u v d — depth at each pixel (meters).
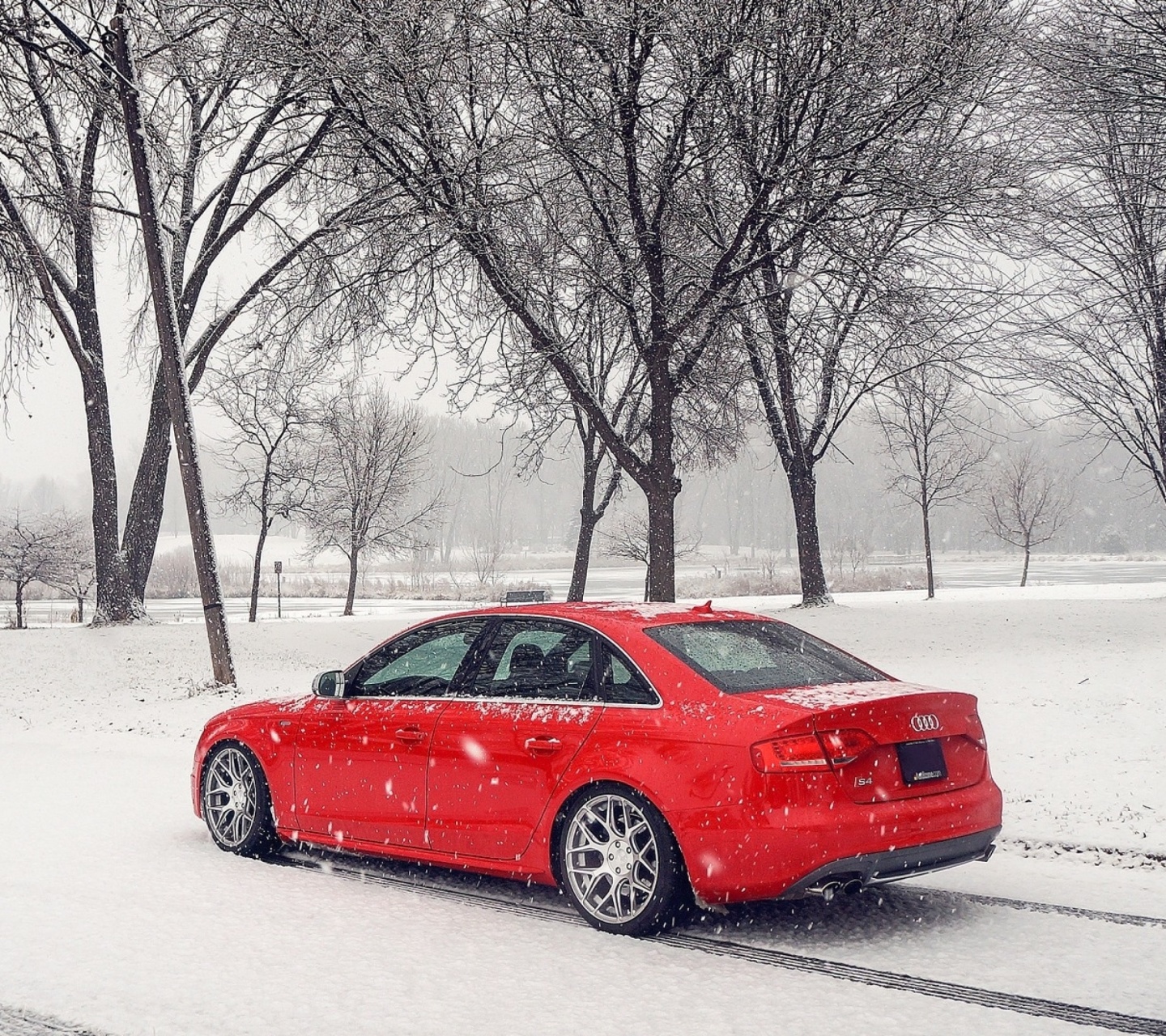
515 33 15.33
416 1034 4.01
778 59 15.59
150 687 19.91
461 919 5.59
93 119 22.03
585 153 16.72
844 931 5.38
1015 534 46.88
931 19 15.67
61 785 10.05
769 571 51.69
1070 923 5.50
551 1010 4.26
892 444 37.50
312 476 39.25
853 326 17.16
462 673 6.28
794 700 5.17
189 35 17.00
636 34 15.70
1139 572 56.78
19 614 37.03
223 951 5.02
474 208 16.03
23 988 4.55
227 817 7.20
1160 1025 4.09
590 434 28.39
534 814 5.64
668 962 4.87
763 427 29.42
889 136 15.85
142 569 28.06
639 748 5.31
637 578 75.50
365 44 15.02
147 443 28.11
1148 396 24.00
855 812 4.94
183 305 27.34
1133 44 16.72
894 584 51.78
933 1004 4.32
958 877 6.55
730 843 4.97
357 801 6.46
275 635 25.31
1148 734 10.00
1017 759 9.64
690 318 17.38
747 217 16.70
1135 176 16.94
